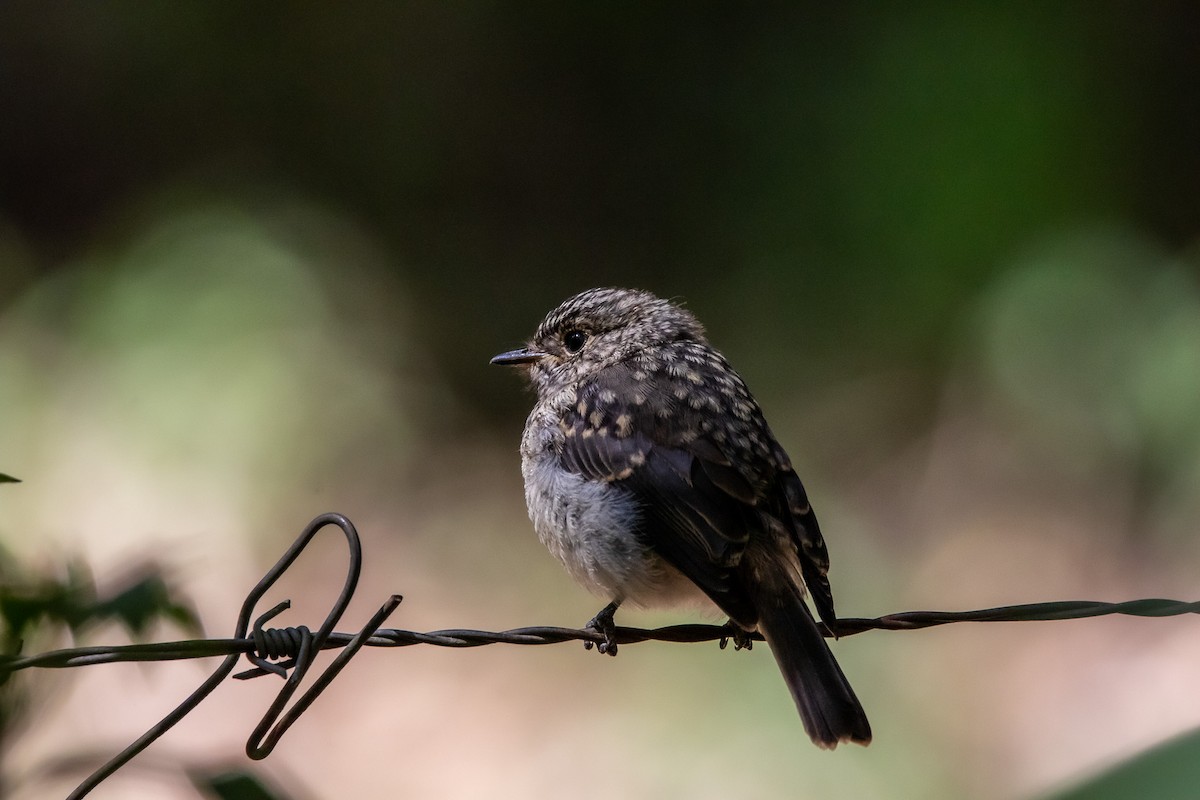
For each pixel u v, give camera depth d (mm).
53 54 17797
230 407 14492
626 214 17203
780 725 10391
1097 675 11031
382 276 16859
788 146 16750
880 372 15656
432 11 17734
